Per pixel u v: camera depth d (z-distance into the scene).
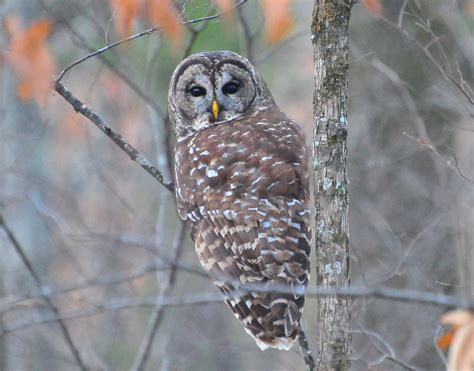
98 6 14.10
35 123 16.67
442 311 12.45
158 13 10.21
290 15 12.53
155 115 13.55
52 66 10.94
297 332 9.33
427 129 13.15
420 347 12.42
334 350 8.32
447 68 12.09
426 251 12.64
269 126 10.61
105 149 19.58
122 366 17.16
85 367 11.80
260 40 15.84
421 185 13.08
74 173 20.03
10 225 16.39
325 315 8.40
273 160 10.02
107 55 15.61
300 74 20.98
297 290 6.96
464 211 12.26
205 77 11.75
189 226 10.42
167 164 12.23
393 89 13.30
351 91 13.61
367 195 13.28
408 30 13.21
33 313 16.03
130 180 20.12
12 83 16.41
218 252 9.84
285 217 9.62
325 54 8.55
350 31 13.57
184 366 16.58
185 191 10.41
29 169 16.86
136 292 17.36
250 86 11.82
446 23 13.21
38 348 16.12
